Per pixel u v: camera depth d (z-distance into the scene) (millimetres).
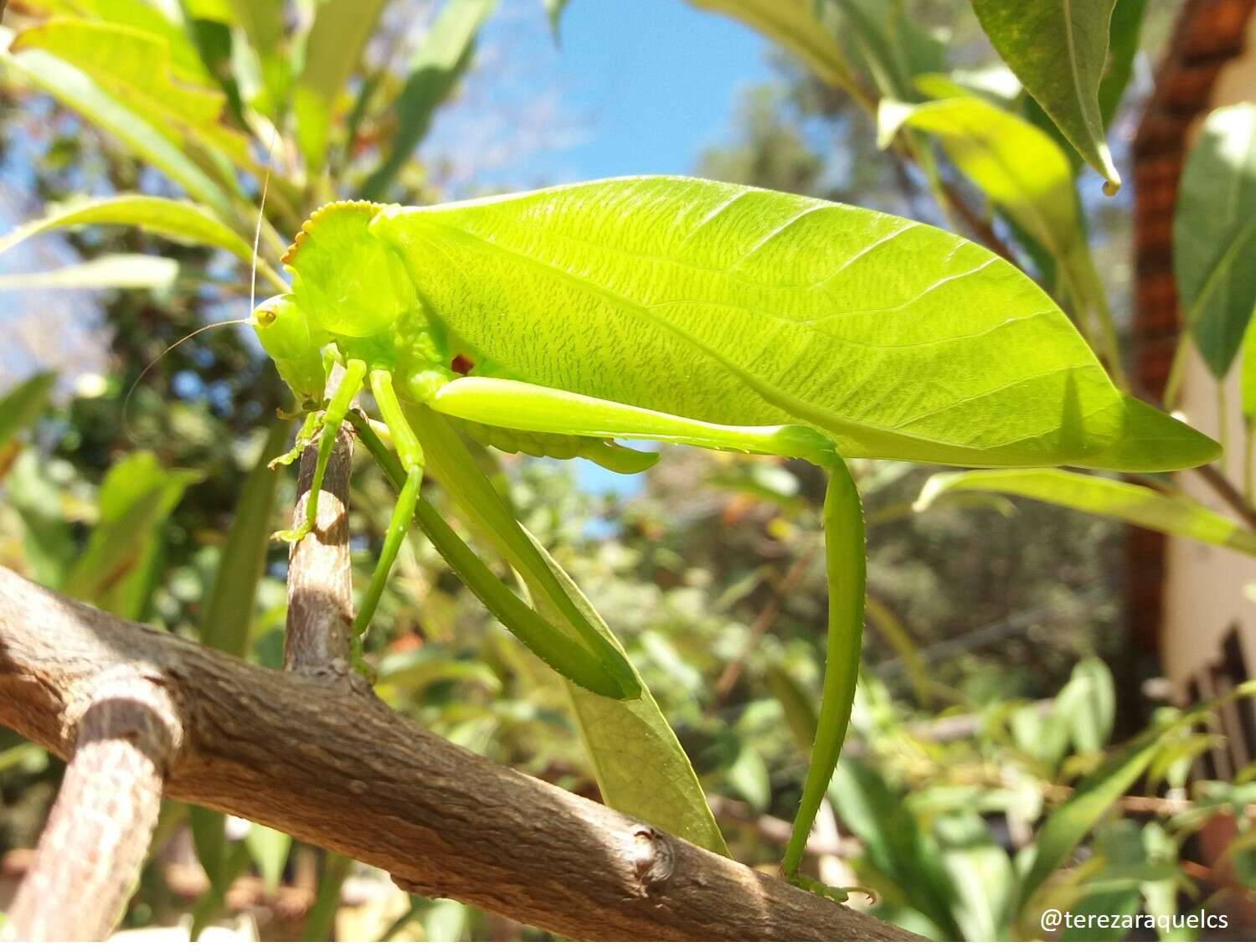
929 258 61
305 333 75
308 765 45
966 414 62
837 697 62
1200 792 193
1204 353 115
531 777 50
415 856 47
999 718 230
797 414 65
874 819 155
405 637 269
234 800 45
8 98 350
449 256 69
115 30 118
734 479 239
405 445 66
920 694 228
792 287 63
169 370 376
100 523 157
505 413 68
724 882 51
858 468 225
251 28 145
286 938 270
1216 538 113
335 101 143
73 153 365
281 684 47
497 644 235
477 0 162
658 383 67
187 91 127
